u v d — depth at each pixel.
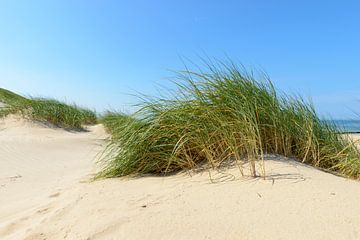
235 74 3.20
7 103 10.49
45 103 9.99
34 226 1.97
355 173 2.83
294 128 3.15
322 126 3.49
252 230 1.65
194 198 2.10
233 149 2.70
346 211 1.79
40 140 7.02
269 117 3.03
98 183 2.80
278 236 1.58
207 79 3.15
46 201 2.55
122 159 3.11
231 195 2.08
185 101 3.12
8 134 7.95
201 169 2.76
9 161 4.95
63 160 5.20
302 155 3.06
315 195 2.00
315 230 1.61
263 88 3.26
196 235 1.65
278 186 2.15
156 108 3.25
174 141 3.01
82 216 2.00
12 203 2.68
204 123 2.93
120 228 1.77
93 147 6.79
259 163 2.55
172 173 2.90
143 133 3.10
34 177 3.84
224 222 1.75
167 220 1.81
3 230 2.01
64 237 1.78
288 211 1.81
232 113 2.90
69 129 9.75
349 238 1.54
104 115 10.98
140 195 2.27
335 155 3.09
